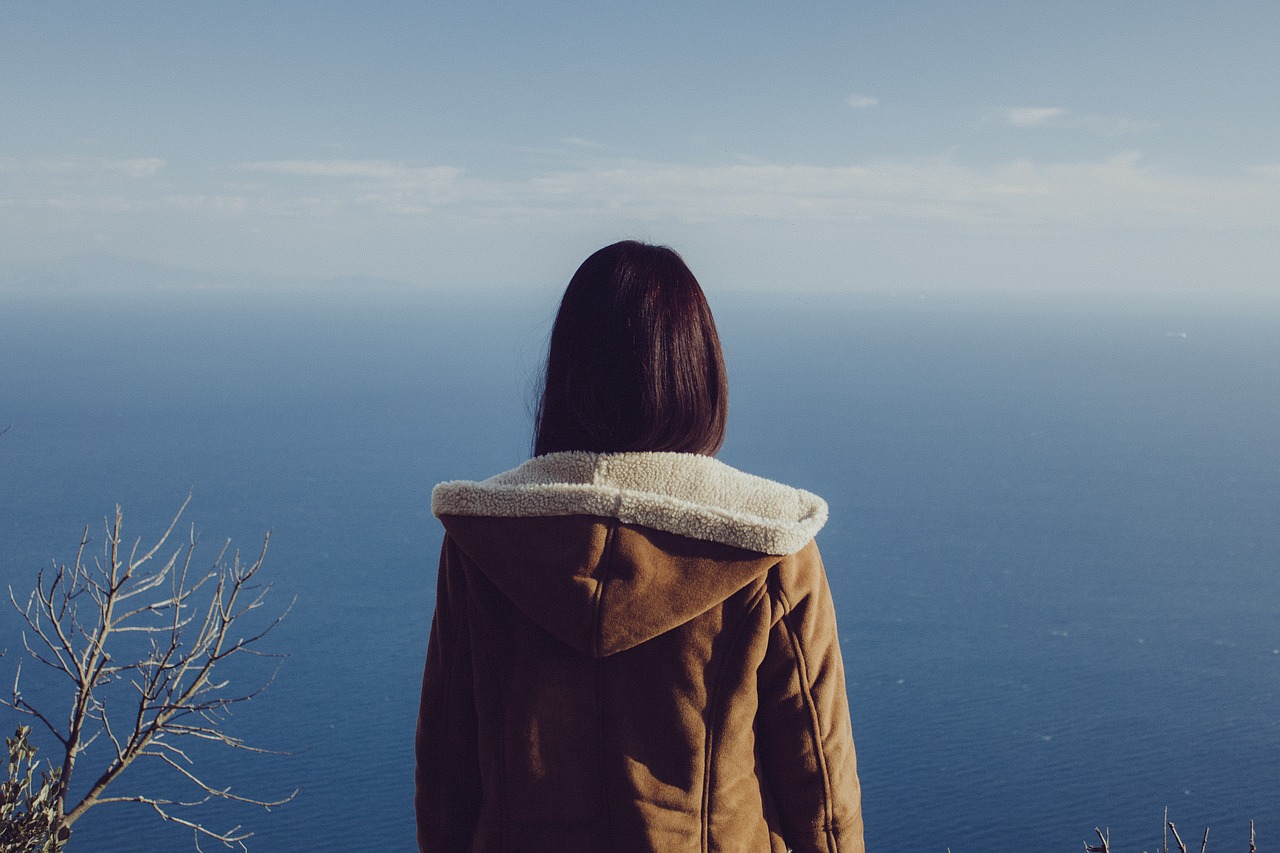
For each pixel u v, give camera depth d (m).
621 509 1.13
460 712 1.32
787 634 1.19
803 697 1.21
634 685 1.20
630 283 1.21
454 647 1.31
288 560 91.81
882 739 56.22
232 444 158.25
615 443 1.20
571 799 1.22
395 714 55.31
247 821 40.75
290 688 59.81
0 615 60.38
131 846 37.84
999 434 189.88
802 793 1.25
